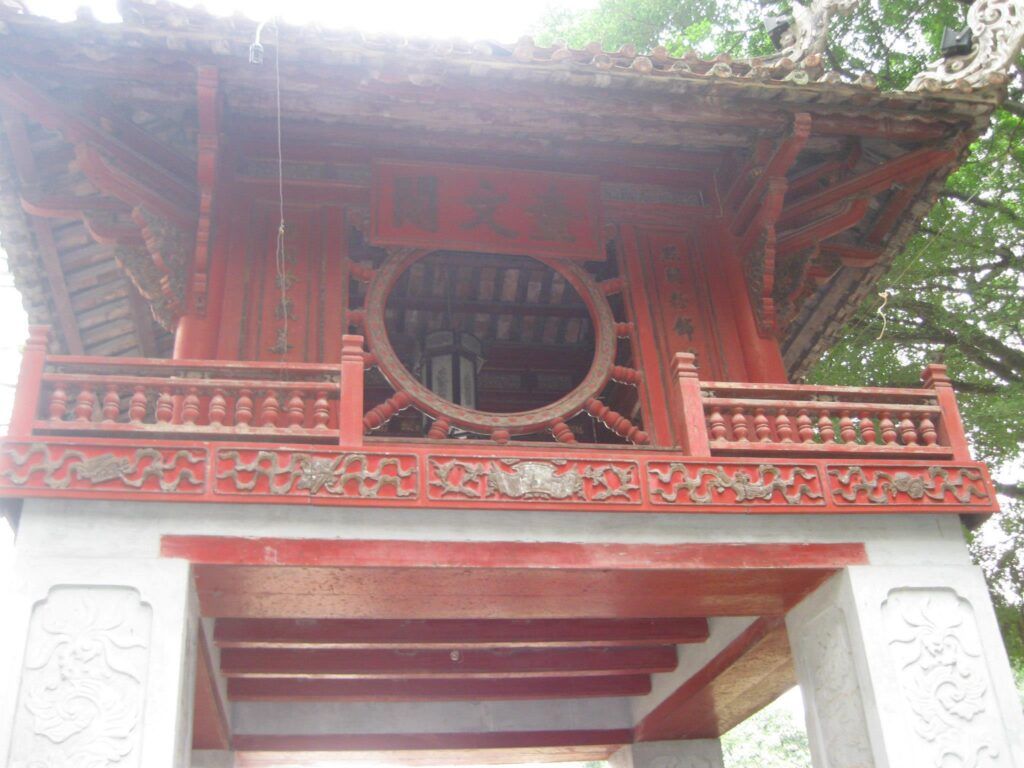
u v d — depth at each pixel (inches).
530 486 316.2
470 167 411.5
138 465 293.1
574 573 315.0
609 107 369.4
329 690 450.9
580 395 380.2
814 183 429.4
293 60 342.0
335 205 398.9
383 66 346.3
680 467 330.0
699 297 413.4
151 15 329.1
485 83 357.4
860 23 655.8
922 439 370.9
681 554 321.4
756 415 350.6
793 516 336.2
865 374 641.0
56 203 372.8
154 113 368.2
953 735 309.4
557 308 544.1
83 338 462.6
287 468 301.0
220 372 350.3
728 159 426.0
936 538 340.8
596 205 416.8
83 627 275.6
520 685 472.7
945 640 324.2
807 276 432.8
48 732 261.6
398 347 567.5
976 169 634.2
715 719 476.7
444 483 310.5
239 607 320.8
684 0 729.0
